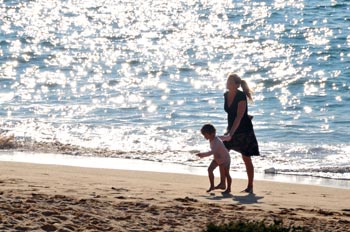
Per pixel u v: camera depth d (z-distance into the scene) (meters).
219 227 17.33
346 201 25.30
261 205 23.34
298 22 106.56
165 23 108.88
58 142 40.06
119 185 25.98
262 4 127.56
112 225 18.64
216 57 80.94
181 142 41.12
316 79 67.38
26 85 63.31
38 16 117.88
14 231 17.52
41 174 28.08
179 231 18.36
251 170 25.98
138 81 66.25
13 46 88.62
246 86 25.70
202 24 107.12
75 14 120.19
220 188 25.72
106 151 37.72
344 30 98.38
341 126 47.38
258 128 46.41
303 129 46.16
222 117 50.03
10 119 47.75
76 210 20.09
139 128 45.34
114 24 108.81
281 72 71.69
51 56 81.62
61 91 60.31
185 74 70.62
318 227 19.66
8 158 34.88
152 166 33.84
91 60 79.12
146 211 20.55
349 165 35.34
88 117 49.16
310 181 31.25
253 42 91.25
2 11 123.50
